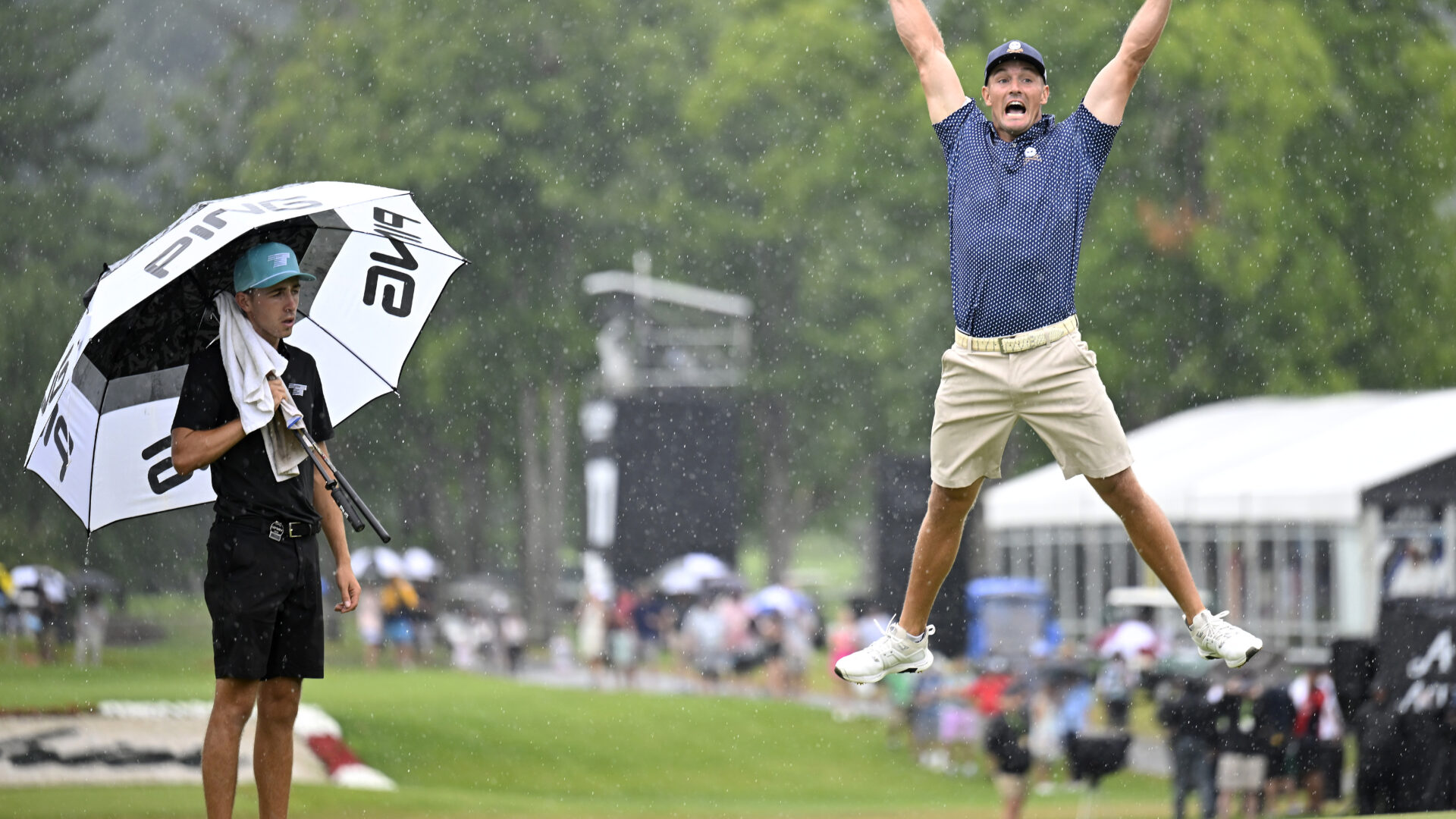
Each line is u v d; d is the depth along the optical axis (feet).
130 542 285.84
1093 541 225.35
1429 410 196.75
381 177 434.71
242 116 460.55
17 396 340.18
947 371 48.80
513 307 440.45
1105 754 143.33
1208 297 339.36
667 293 426.10
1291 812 128.36
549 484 451.94
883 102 409.69
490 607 321.93
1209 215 342.64
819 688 254.27
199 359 54.34
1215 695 130.72
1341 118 338.54
